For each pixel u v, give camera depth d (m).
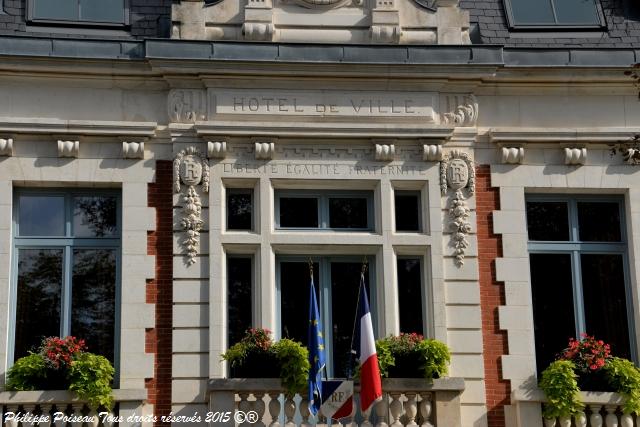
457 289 23.09
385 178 23.44
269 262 22.81
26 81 23.19
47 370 21.55
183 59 23.11
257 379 21.44
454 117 23.92
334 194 23.67
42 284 22.69
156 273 22.67
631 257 23.81
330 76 23.55
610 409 22.33
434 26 24.19
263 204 23.06
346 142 23.55
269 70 23.34
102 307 22.70
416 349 21.94
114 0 24.64
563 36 25.23
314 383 21.23
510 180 23.84
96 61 23.09
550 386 22.27
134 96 23.48
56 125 22.84
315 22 24.05
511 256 23.47
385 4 24.11
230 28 23.86
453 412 21.80
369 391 21.02
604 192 24.16
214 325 22.38
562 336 23.48
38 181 22.81
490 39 24.97
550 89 24.31
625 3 25.77
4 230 22.50
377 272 23.22
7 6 24.12
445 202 23.53
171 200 23.05
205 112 23.38
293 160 23.36
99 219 23.16
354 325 22.61
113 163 23.09
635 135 23.36
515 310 23.17
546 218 24.11
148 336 22.33
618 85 24.36
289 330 23.03
